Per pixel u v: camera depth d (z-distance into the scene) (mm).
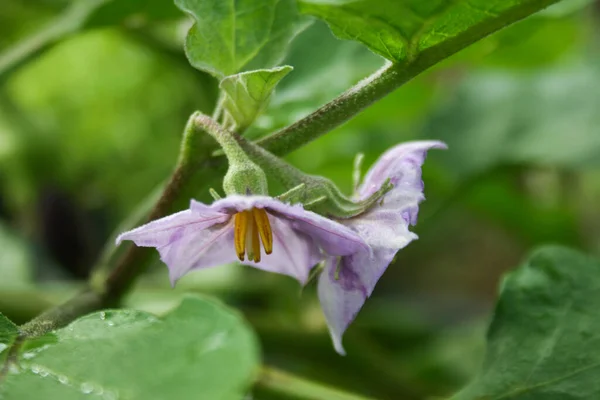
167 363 232
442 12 263
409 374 432
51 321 287
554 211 505
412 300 637
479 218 604
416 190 272
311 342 416
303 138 281
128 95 566
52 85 553
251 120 283
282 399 317
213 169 291
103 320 244
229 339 231
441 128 462
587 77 467
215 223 269
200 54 284
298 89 332
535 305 297
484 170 450
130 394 231
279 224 272
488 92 471
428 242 668
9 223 576
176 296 446
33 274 503
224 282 479
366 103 278
